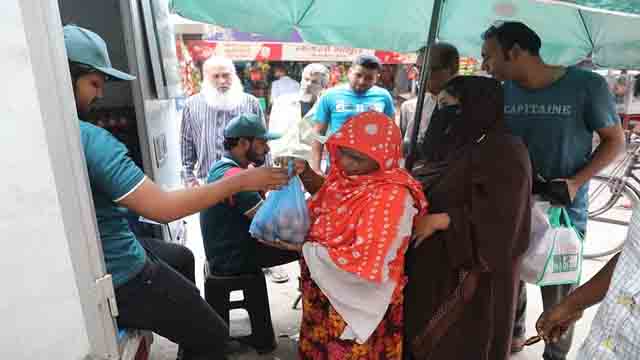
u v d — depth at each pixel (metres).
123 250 1.51
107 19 2.76
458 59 2.89
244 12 2.73
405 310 1.93
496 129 1.80
